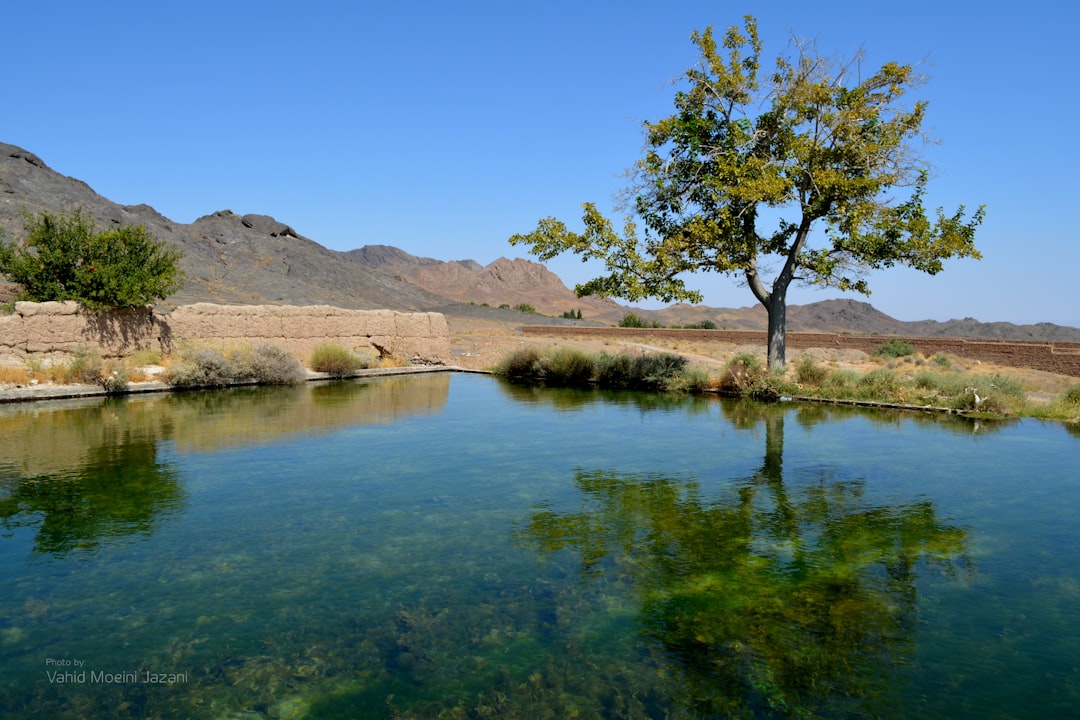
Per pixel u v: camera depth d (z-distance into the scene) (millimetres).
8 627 5055
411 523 7496
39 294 18922
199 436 12242
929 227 17875
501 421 14633
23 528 7168
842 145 18156
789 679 4492
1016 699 4293
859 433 13516
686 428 13945
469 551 6664
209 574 6035
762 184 17172
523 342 37500
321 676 4465
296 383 21844
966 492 9039
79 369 17750
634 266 19344
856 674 4570
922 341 39000
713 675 4523
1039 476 9938
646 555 6629
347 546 6770
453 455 11047
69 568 6133
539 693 4289
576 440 12508
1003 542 7117
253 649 4781
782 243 19781
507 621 5223
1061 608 5570
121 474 9422
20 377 16734
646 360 22938
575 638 4988
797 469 10305
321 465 10195
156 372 19328
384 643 4879
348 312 26172
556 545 6863
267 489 8797
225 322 22375
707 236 18188
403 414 15438
